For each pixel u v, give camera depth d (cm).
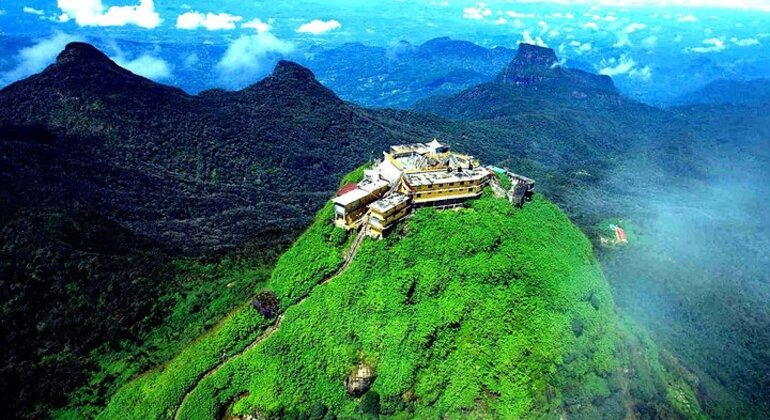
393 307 13300
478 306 13350
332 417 12431
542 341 12925
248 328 13750
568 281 14850
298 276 14525
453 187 15925
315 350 13088
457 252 14288
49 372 15238
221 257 19825
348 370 12744
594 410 13025
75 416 14062
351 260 14488
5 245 17738
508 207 16362
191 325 16038
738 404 17988
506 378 12338
